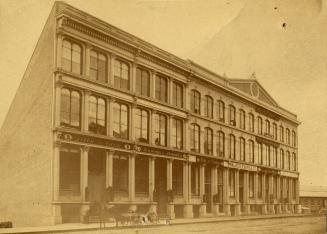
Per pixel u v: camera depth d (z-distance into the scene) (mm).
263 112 36219
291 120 34188
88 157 23844
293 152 36500
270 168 38344
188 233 21578
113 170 25000
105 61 25109
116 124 25516
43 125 22609
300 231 24797
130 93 26156
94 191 23844
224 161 34469
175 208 29922
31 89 24625
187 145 30922
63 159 22047
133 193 25703
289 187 37531
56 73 22172
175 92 30609
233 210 35000
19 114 25562
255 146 37719
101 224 21266
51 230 17828
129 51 26422
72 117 22859
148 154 27234
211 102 34000
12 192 24641
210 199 33219
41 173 22234
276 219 30891
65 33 22562
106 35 24609
